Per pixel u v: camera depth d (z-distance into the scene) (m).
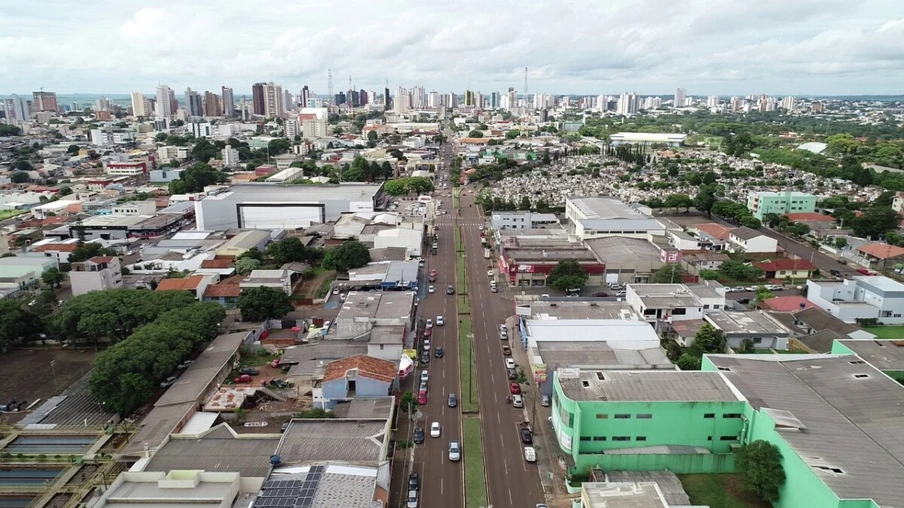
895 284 143.00
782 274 166.62
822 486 66.69
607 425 84.00
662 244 181.25
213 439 85.19
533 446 90.88
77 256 175.50
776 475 74.19
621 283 162.38
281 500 66.75
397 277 156.38
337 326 118.81
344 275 166.38
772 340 119.75
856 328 123.81
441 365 116.75
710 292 137.25
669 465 83.12
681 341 122.31
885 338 128.12
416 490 79.81
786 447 74.31
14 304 125.81
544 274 161.25
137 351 100.50
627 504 66.81
